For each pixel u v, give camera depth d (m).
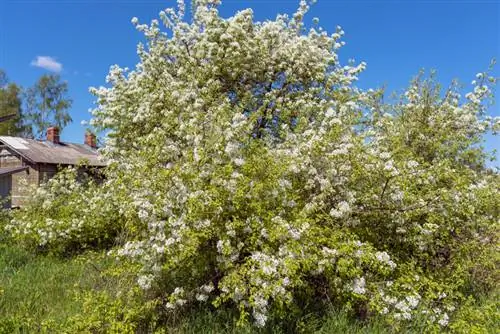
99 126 9.09
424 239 5.04
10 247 7.12
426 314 4.37
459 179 5.28
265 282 3.83
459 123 7.60
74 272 6.11
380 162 4.89
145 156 5.39
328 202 4.94
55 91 40.28
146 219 4.50
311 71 9.12
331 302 4.62
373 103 8.09
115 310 4.05
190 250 4.10
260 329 4.05
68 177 8.53
